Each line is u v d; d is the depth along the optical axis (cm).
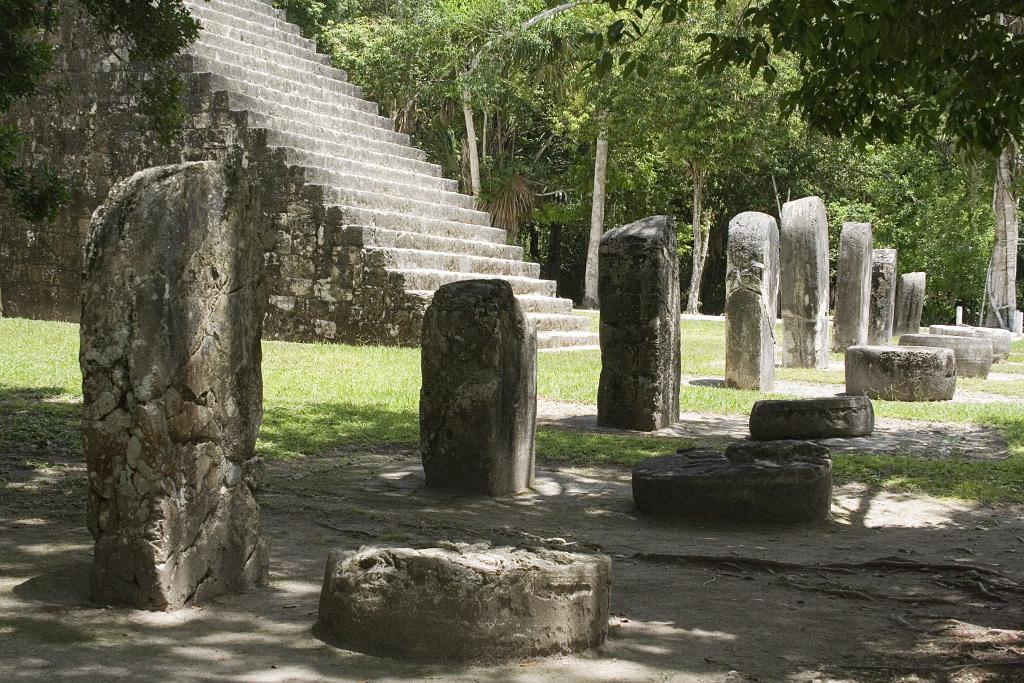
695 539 720
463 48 3288
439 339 838
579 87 3312
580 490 884
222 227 515
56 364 1445
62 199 1089
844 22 763
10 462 866
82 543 619
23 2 966
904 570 644
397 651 448
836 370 1981
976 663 460
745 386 1636
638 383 1218
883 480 944
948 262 4144
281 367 1562
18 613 486
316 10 3616
